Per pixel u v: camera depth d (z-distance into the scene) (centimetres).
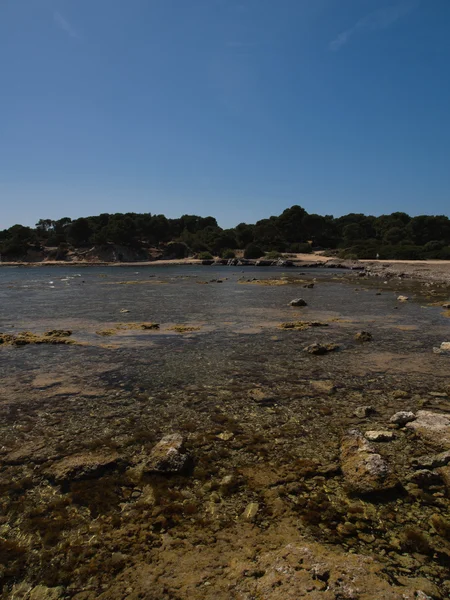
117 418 931
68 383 1172
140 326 1995
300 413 955
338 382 1174
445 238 12175
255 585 445
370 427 877
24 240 13775
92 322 2161
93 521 579
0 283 5041
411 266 6800
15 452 776
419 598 415
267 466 719
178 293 3709
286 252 12281
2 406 1002
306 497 628
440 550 516
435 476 670
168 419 924
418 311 2508
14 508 610
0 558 512
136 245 13512
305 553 486
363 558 483
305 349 1545
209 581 461
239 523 569
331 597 414
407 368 1305
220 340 1720
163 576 474
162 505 611
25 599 452
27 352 1526
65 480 681
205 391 1103
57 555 515
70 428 880
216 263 11194
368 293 3603
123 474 700
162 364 1362
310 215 13475
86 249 13412
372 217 16662
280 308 2678
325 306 2762
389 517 581
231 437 833
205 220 17875
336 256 10619
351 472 676
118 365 1352
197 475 691
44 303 2991
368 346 1605
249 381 1186
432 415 898
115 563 499
